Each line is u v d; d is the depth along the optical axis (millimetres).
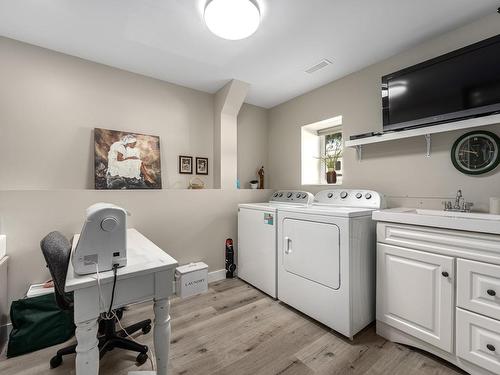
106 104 2195
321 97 2668
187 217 2406
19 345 1427
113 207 1047
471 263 1220
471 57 1522
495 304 1148
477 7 1507
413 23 1660
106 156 2141
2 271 1528
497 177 1535
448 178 1743
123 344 1396
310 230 1812
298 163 2957
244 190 2816
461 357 1250
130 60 2133
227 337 1608
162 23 1654
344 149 2432
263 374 1290
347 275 1567
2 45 1778
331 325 1650
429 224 1355
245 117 3170
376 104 2176
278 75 2424
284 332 1667
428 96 1707
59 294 1158
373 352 1459
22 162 1838
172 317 1850
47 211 1754
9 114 1796
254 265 2381
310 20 1624
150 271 1047
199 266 2213
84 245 977
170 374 1285
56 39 1826
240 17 1484
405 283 1477
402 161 1997
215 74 2402
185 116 2668
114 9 1515
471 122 1499
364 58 2107
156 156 2424
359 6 1497
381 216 1591
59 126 1980
